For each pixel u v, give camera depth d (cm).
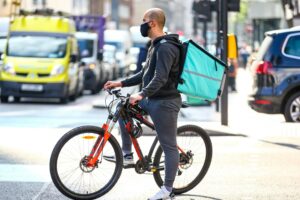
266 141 1897
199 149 1223
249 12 6631
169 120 1110
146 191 1249
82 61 4353
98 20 5181
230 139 1939
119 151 1150
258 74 2289
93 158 1127
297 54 2266
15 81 3597
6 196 1190
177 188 1209
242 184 1318
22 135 2022
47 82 3597
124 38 7338
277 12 6494
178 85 1109
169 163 1120
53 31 3803
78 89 4097
